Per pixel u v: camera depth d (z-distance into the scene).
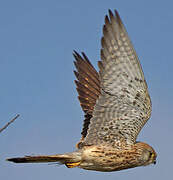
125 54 12.29
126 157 13.54
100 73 12.30
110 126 13.15
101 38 12.00
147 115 13.08
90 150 13.27
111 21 11.98
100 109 12.91
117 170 13.87
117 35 12.10
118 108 12.93
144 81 12.59
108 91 12.66
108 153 13.35
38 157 12.38
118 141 13.41
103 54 12.15
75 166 13.21
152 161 14.15
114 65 12.36
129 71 12.47
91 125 13.09
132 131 13.24
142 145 13.97
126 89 12.67
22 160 12.21
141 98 12.84
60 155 12.98
